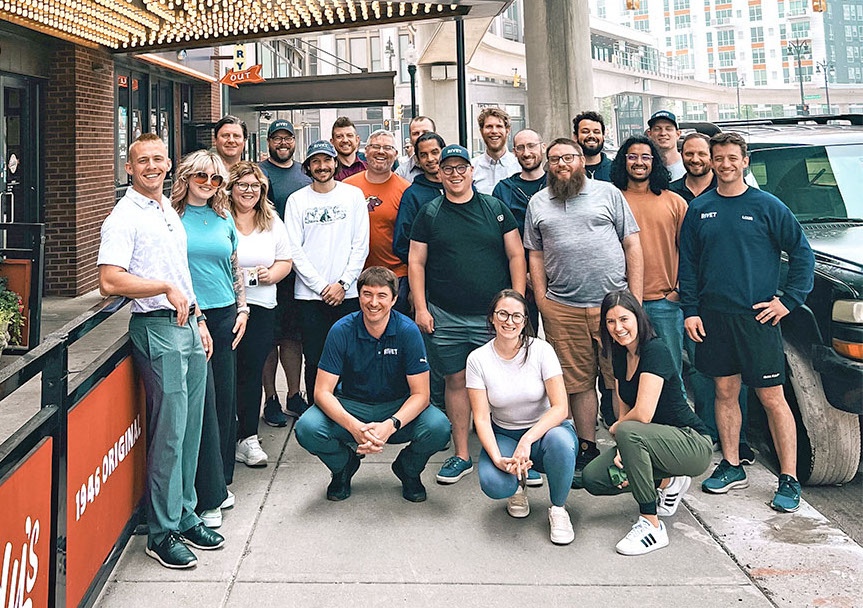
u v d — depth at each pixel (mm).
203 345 3871
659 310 4988
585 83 15844
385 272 4219
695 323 4586
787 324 4727
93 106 11273
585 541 3893
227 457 4523
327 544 3854
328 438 4223
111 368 3381
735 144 4320
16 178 10484
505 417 4230
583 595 3357
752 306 4332
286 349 5832
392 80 18109
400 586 3439
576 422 4977
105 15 9711
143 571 3568
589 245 4727
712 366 4504
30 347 7164
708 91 97500
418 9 9508
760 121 7414
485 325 4762
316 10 9523
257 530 4012
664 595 3357
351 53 60594
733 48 164500
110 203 11969
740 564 3639
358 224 5324
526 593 3379
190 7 9648
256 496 4461
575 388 4871
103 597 3328
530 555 3742
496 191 5531
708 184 5312
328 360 4285
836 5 160750
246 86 18266
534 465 4141
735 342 4383
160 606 3266
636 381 4055
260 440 5445
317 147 5195
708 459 3994
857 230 5281
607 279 4754
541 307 4941
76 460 2957
